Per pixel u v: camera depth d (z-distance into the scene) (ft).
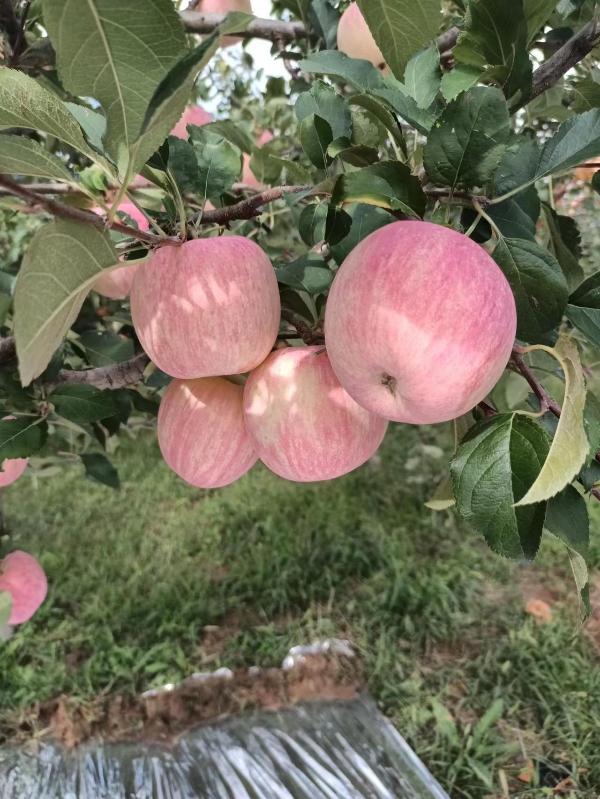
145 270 0.97
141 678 3.40
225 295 0.93
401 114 1.00
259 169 1.97
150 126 0.67
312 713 3.16
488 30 1.00
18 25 1.73
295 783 2.87
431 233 0.80
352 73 1.21
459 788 2.83
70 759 2.99
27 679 3.35
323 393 1.02
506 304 0.81
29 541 4.44
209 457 1.20
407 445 5.54
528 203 1.05
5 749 3.02
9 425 1.31
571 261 1.29
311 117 1.15
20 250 2.58
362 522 4.55
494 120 0.87
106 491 5.10
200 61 0.58
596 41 1.13
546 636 3.52
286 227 2.27
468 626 3.64
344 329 0.82
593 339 0.94
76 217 0.69
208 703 3.24
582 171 2.23
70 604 3.90
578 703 3.15
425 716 3.12
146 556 4.34
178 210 1.05
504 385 1.65
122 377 1.45
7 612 1.65
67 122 0.75
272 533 4.44
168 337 0.95
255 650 3.56
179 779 2.89
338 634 3.61
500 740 2.99
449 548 4.26
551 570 4.06
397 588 3.81
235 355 0.98
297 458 1.04
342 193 0.92
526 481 0.80
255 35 2.10
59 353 1.41
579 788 2.81
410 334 0.76
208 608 3.84
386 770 2.87
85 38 0.65
